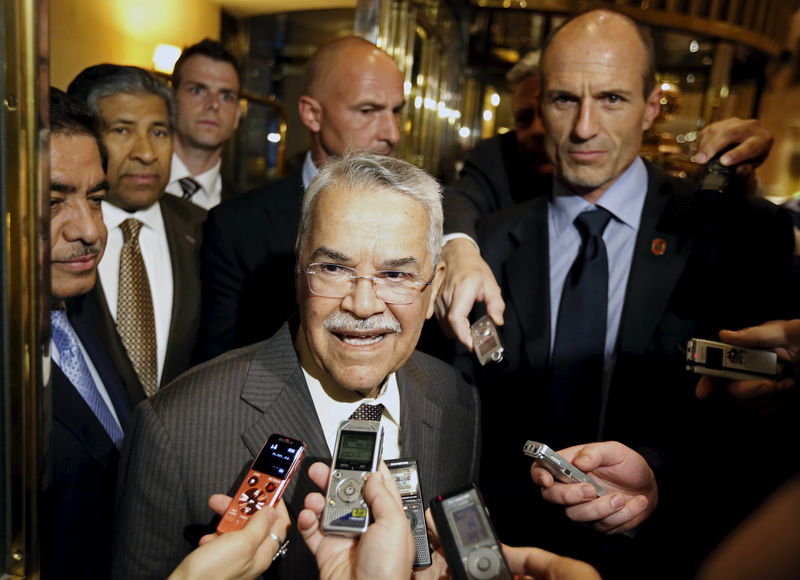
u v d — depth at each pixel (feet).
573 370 5.35
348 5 11.94
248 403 3.99
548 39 5.70
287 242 7.21
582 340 5.37
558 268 5.83
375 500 2.97
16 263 2.80
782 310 5.26
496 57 14.17
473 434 4.94
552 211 6.02
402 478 3.52
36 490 2.96
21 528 2.97
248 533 2.94
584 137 5.23
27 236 2.79
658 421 5.18
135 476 3.83
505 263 5.95
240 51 12.94
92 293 5.40
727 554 2.16
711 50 11.88
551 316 5.79
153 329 6.21
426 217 3.82
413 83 11.85
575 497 3.99
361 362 3.77
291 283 7.21
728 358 4.33
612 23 5.32
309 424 3.99
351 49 7.25
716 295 5.29
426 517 3.57
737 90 12.01
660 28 11.30
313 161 7.63
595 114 5.23
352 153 3.93
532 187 8.53
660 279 5.35
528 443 4.11
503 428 5.75
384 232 3.62
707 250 5.37
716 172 5.45
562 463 4.02
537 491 5.42
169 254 6.84
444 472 4.50
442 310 4.89
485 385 5.83
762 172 5.80
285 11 12.37
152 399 4.06
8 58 2.67
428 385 4.72
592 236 5.54
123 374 5.47
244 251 7.11
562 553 5.30
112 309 6.13
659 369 5.22
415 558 3.35
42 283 2.86
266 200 7.35
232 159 14.07
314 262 3.71
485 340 4.75
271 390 4.04
